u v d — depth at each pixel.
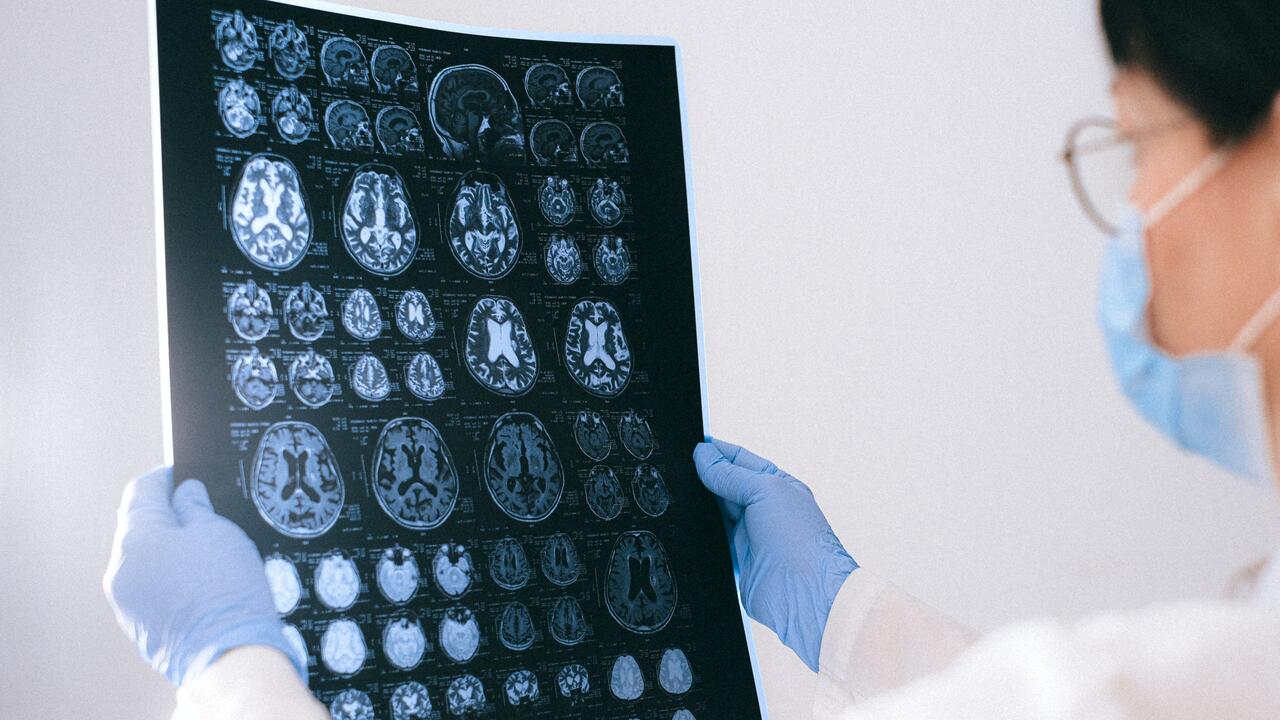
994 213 2.97
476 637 1.59
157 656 1.33
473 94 1.78
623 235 1.86
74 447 2.37
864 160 2.91
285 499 1.51
